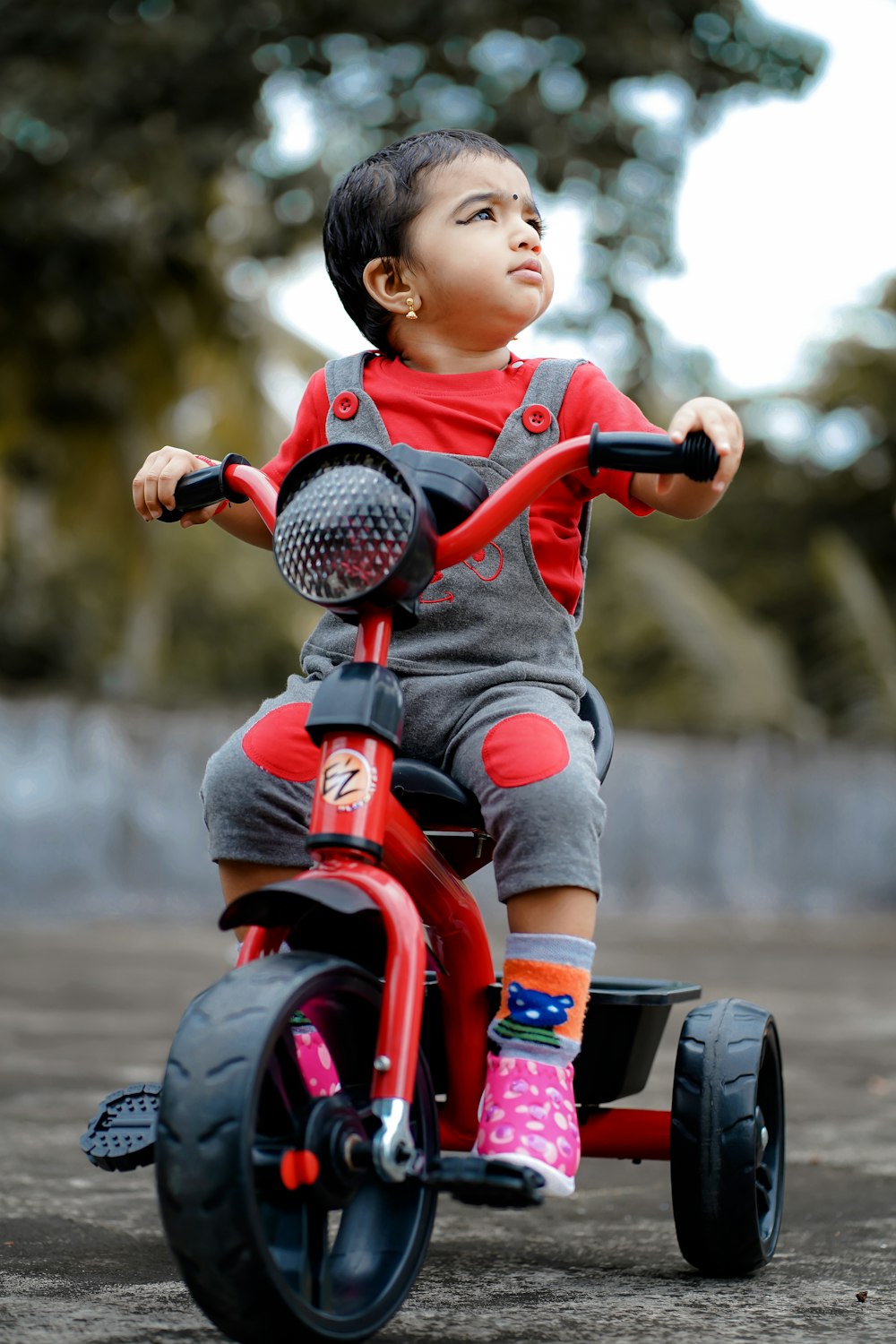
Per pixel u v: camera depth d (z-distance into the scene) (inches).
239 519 75.6
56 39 327.9
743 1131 74.2
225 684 722.2
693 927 398.3
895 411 611.5
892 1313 69.6
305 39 324.5
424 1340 64.5
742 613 601.6
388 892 56.6
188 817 373.4
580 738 66.9
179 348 432.1
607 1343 63.9
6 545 523.2
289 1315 52.8
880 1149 114.0
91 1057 154.4
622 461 61.1
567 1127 63.2
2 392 420.5
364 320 76.7
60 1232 83.8
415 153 74.2
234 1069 52.0
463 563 70.0
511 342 77.9
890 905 496.7
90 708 362.6
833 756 489.1
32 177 348.2
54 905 354.9
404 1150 54.6
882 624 571.2
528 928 64.2
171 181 333.4
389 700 58.8
